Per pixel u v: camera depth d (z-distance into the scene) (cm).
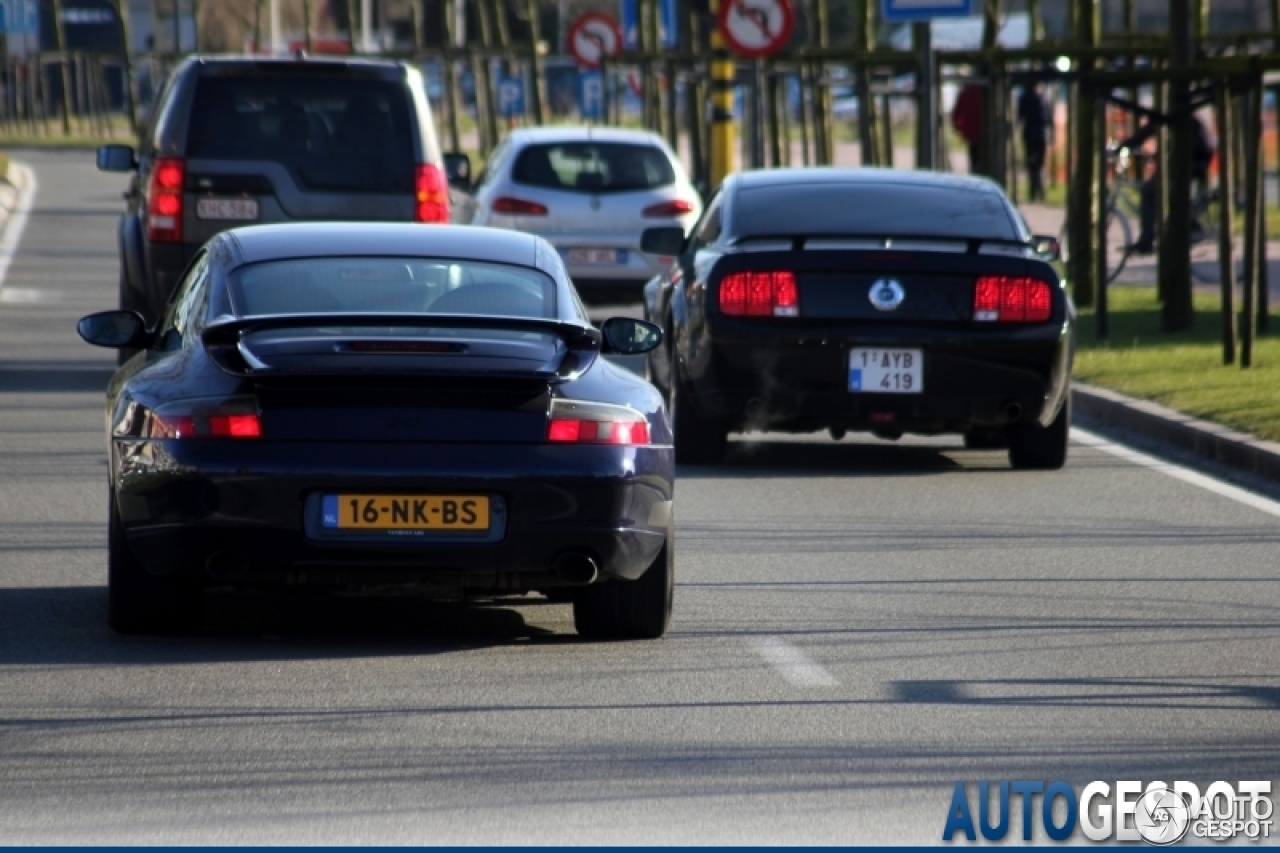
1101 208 7588
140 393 3256
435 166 6469
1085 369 6744
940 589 3803
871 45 10506
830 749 2692
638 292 8675
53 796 2458
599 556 3188
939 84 9106
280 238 3572
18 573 3838
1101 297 7606
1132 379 6506
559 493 3153
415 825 2358
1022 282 5150
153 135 6644
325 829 2342
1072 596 3744
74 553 4047
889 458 5597
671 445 3331
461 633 3403
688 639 3366
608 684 3042
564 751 2669
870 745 2714
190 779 2528
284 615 3525
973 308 5138
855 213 5369
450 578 3172
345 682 3028
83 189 16262
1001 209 5438
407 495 3123
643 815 2403
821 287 5128
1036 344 5131
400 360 3134
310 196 6412
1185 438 5656
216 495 3112
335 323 3250
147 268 6438
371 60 6506
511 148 8838
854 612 3591
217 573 3134
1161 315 8162
